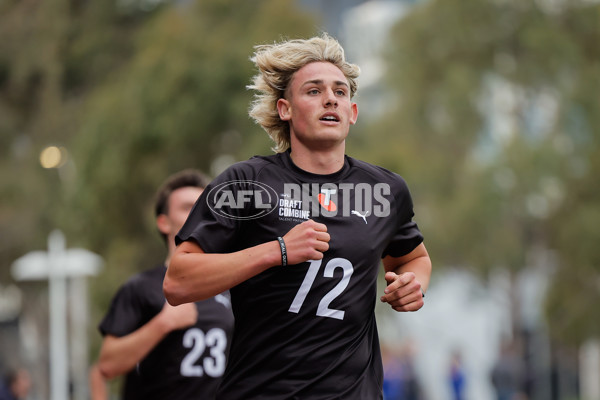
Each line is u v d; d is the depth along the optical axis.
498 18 86.81
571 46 84.50
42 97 69.06
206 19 68.44
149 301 18.55
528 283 99.62
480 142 89.94
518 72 86.06
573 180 82.62
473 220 83.94
